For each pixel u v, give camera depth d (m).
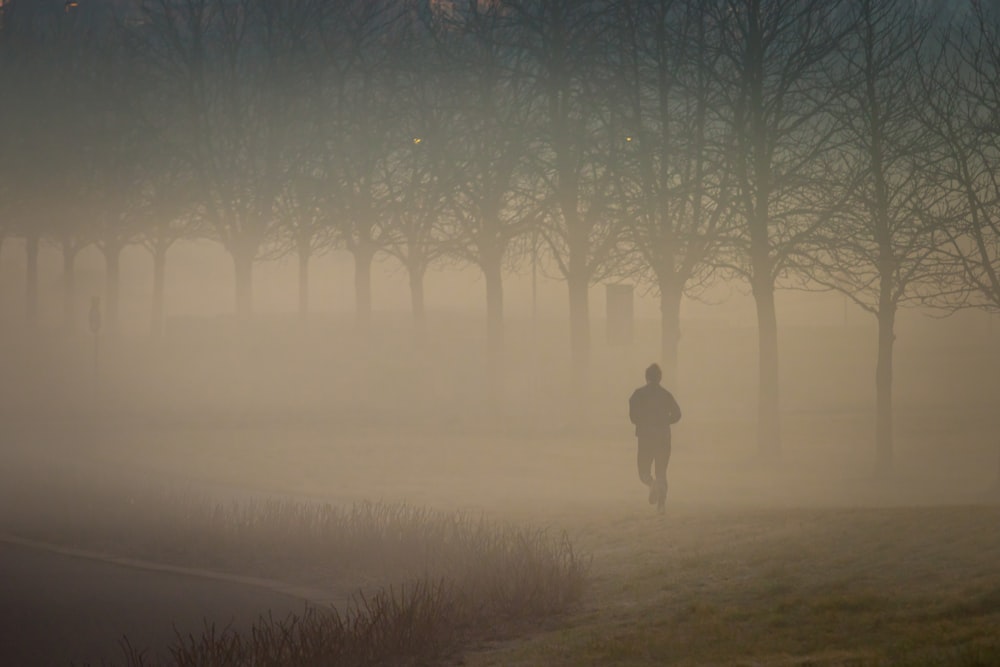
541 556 27.27
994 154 57.72
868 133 58.84
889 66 58.94
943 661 15.88
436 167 86.62
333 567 30.55
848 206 58.62
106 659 21.41
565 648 20.17
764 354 61.97
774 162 62.84
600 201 72.25
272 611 25.69
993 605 18.97
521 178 81.19
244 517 35.41
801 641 18.58
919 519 28.28
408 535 31.77
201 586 28.72
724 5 63.25
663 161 66.62
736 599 22.53
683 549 29.47
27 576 30.14
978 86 58.38
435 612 22.61
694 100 68.12
